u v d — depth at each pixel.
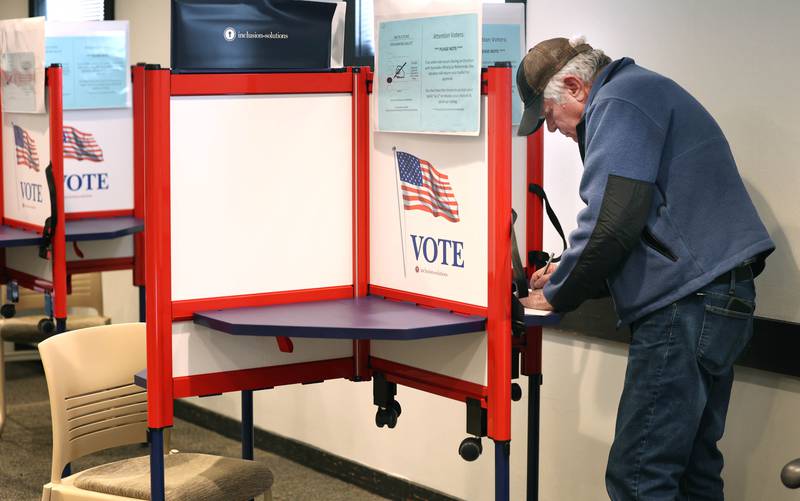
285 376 2.42
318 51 2.40
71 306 4.87
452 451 3.65
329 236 2.45
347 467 4.13
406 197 2.36
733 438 2.77
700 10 2.77
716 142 2.33
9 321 4.68
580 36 2.46
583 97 2.42
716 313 2.28
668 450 2.35
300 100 2.38
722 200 2.31
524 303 2.36
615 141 2.25
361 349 2.51
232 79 2.28
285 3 2.34
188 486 2.48
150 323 2.22
